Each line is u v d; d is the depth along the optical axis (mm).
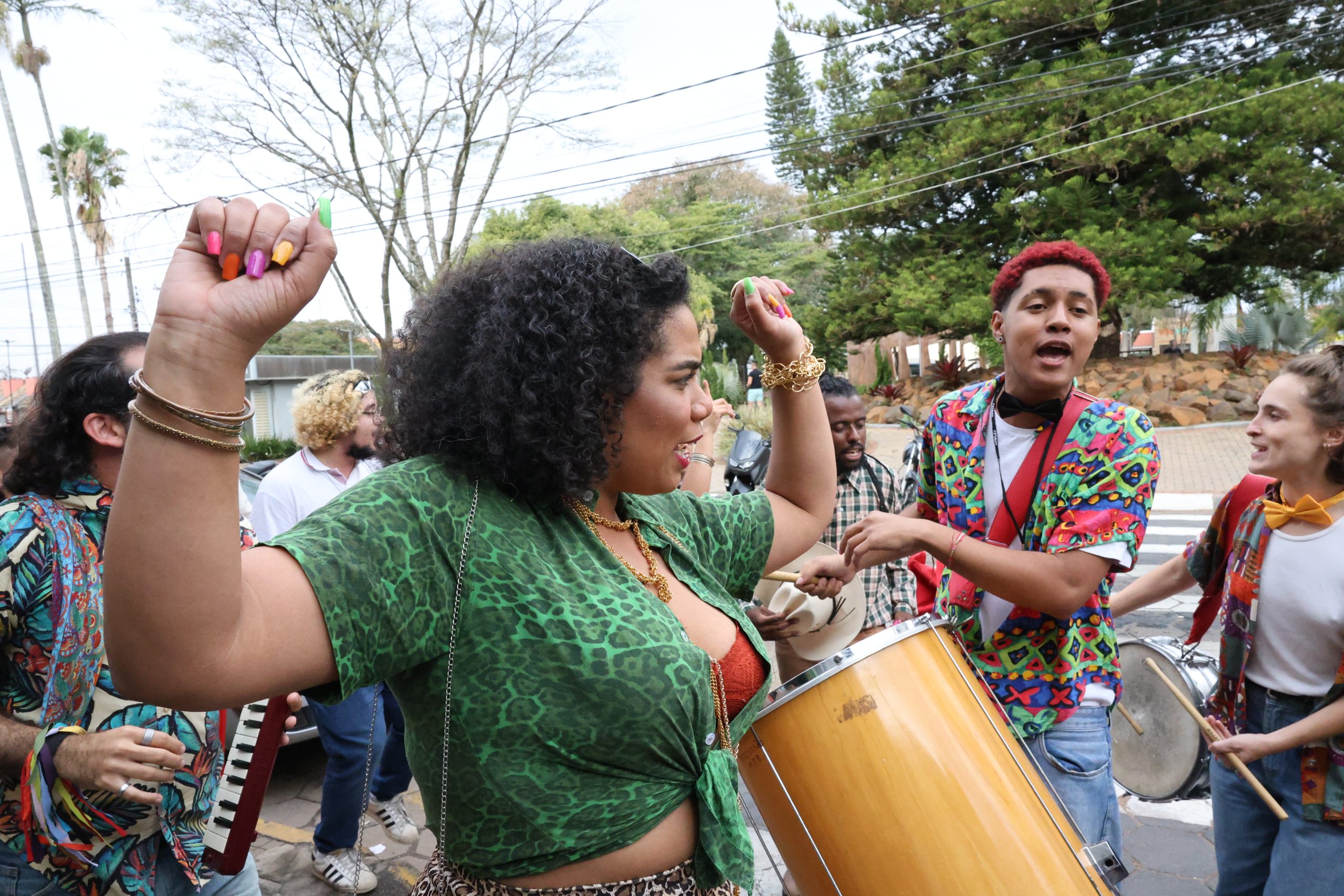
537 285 1210
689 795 1297
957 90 21766
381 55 18297
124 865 1749
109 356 1814
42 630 1707
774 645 3814
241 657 944
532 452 1190
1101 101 19344
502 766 1160
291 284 897
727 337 36562
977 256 21500
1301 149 18906
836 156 23500
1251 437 2346
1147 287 18500
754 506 1709
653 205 42688
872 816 1684
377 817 3619
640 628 1197
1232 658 2400
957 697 1794
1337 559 2197
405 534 1117
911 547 2033
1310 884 2211
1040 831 1728
